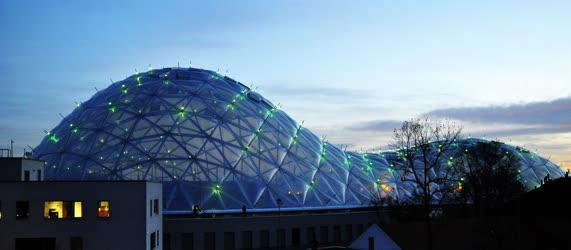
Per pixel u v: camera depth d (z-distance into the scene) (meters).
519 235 64.62
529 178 122.44
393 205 81.75
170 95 89.44
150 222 56.88
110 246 54.31
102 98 93.00
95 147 81.56
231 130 85.50
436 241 60.91
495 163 89.00
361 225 80.25
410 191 96.19
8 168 58.38
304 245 74.62
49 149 86.25
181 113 85.25
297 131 95.06
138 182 55.22
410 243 59.47
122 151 79.81
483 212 81.94
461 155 94.50
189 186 76.00
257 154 83.94
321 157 91.75
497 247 62.09
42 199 54.06
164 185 75.56
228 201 75.81
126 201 54.84
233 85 99.88
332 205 82.62
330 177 88.50
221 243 69.00
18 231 53.59
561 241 62.75
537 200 66.94
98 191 54.66
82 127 86.56
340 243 78.00
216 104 89.44
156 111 85.75
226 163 80.38
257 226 71.38
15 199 53.88
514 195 82.38
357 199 86.94
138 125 83.44
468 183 84.88
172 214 72.06
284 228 73.25
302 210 78.88
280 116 96.62
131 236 54.59
